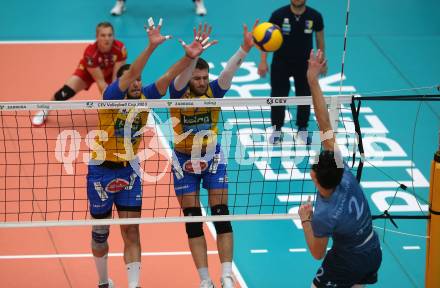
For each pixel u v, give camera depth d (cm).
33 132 1820
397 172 1691
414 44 2370
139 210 1178
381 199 1583
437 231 1144
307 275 1358
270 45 1224
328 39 2372
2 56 2238
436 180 1124
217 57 2238
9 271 1338
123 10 2561
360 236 968
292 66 1772
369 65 2219
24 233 1459
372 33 2433
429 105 1997
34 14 2536
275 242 1455
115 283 1312
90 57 1798
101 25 1775
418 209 1547
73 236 1455
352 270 987
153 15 2533
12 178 1628
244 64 2211
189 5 2630
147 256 1397
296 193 1595
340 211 943
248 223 1514
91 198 1166
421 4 2672
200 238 1159
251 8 2598
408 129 1875
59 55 2261
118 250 1412
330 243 1460
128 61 2195
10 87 2052
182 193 1169
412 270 1374
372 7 2625
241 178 1641
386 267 1381
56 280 1320
